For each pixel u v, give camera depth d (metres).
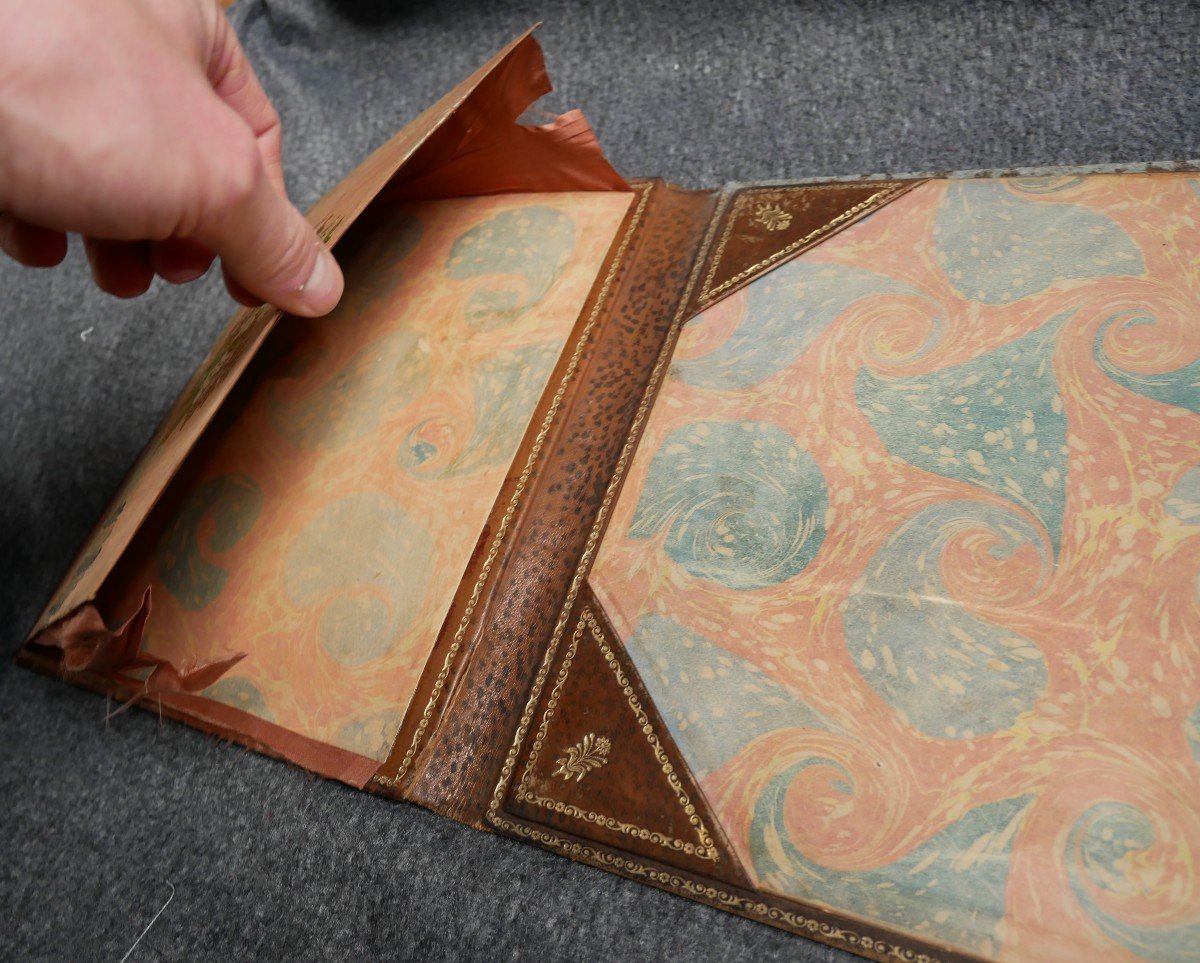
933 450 0.54
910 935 0.43
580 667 0.54
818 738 0.48
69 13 0.40
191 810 0.63
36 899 0.64
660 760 0.50
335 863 0.58
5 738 0.71
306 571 0.63
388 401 0.68
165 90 0.43
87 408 0.89
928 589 0.50
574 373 0.65
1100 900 0.41
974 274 0.60
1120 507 0.49
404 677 0.57
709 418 0.60
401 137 0.71
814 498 0.55
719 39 0.93
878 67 0.86
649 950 0.49
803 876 0.46
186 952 0.58
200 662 0.62
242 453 0.69
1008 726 0.46
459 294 0.73
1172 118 0.74
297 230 0.52
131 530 0.54
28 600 0.79
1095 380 0.54
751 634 0.52
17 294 0.95
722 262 0.69
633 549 0.57
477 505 0.61
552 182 0.76
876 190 0.68
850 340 0.60
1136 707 0.44
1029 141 0.78
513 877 0.54
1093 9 0.79
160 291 0.93
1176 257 0.56
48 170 0.42
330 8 1.09
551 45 1.00
